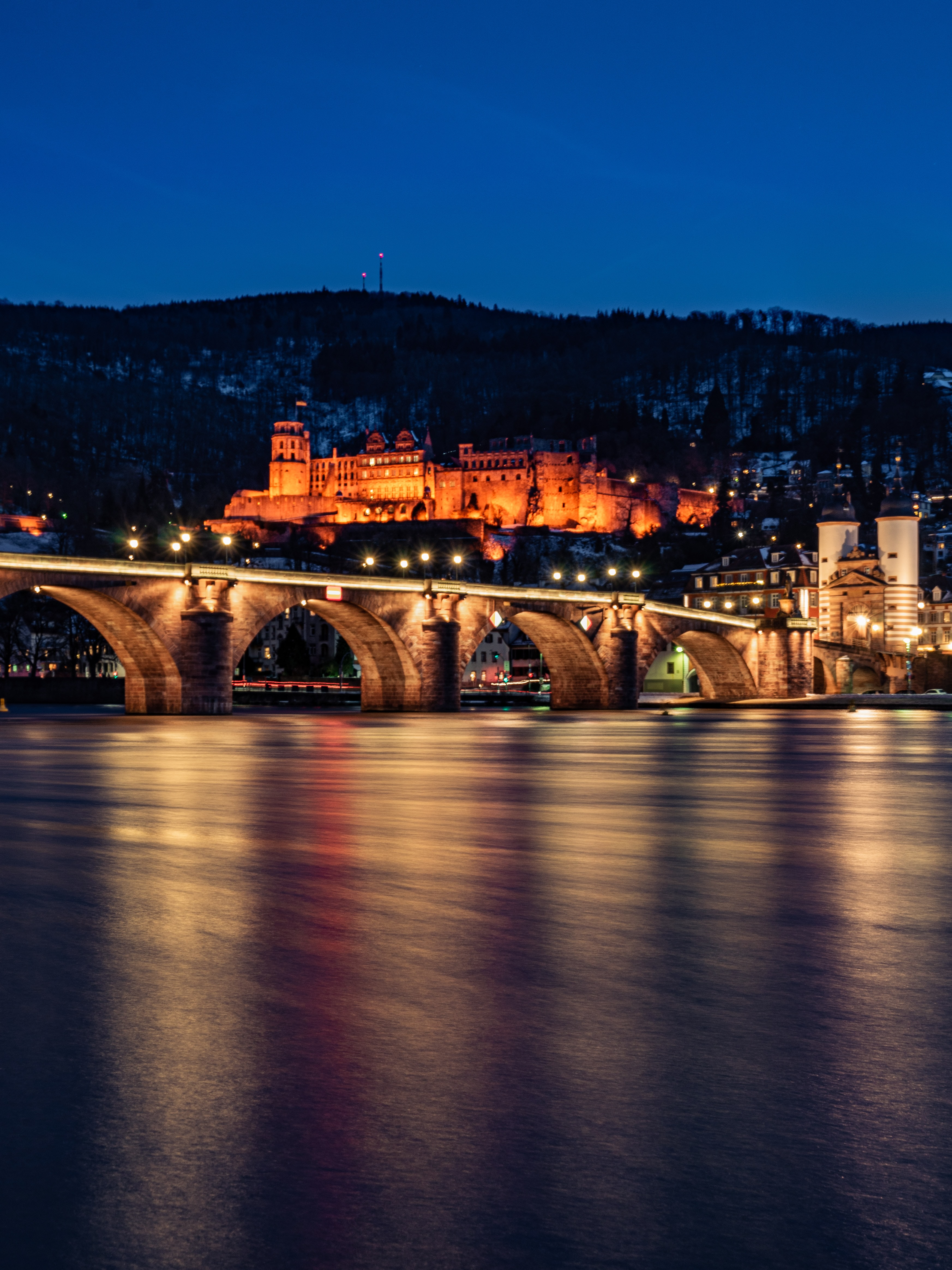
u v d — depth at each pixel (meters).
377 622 134.62
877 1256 6.75
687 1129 8.48
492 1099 9.07
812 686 187.75
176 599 114.25
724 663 186.38
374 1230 7.07
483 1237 6.98
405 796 36.19
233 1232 7.06
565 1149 8.15
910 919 16.38
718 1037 10.66
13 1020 11.33
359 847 23.97
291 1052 10.26
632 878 19.98
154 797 35.78
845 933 15.41
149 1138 8.38
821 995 12.16
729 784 41.69
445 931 15.50
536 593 146.88
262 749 65.69
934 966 13.54
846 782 42.91
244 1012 11.55
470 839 25.20
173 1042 10.56
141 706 120.38
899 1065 9.86
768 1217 7.18
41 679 191.38
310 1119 8.70
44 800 34.47
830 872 20.83
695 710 156.62
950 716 129.75
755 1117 8.69
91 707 170.00
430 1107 8.91
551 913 16.75
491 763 53.62
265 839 25.17
